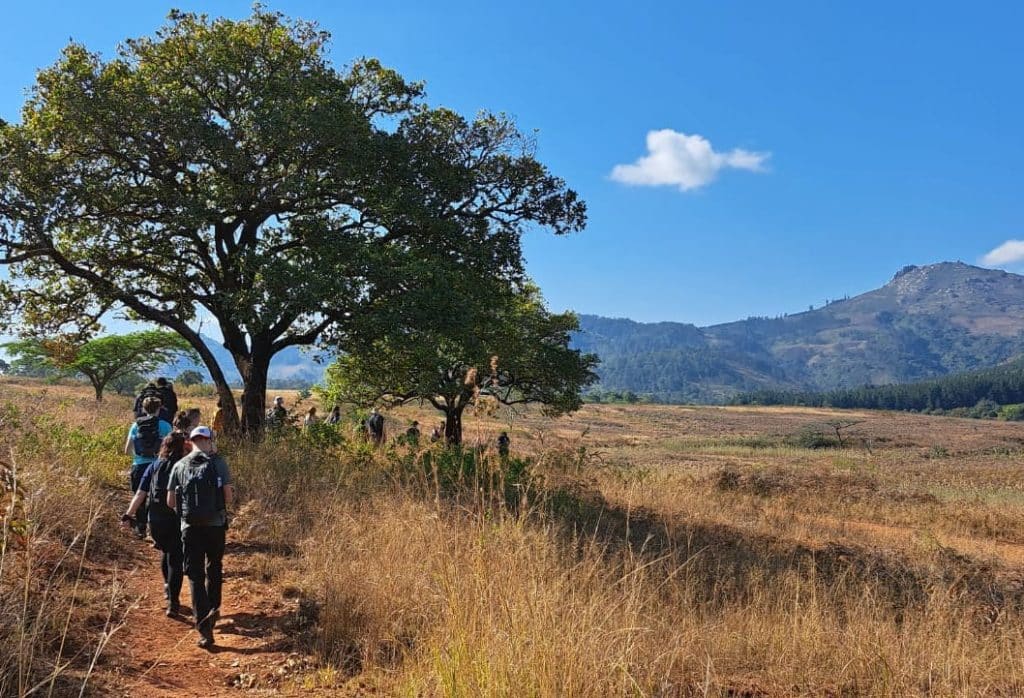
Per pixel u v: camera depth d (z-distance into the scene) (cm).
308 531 975
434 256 2008
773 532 1451
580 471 1477
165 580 702
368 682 549
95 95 1700
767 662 634
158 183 1919
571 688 436
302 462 1405
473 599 523
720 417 13738
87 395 4250
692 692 535
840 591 894
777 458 5353
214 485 657
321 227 2002
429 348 1892
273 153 1891
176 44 1883
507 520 659
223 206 1869
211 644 616
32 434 1123
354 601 665
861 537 1517
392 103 2189
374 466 1456
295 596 746
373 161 1939
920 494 2416
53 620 529
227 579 809
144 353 3959
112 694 480
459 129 2156
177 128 1730
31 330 2134
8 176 1678
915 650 644
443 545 628
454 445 1402
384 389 2547
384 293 1933
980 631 739
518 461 1255
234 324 2017
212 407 3172
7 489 472
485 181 2191
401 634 625
